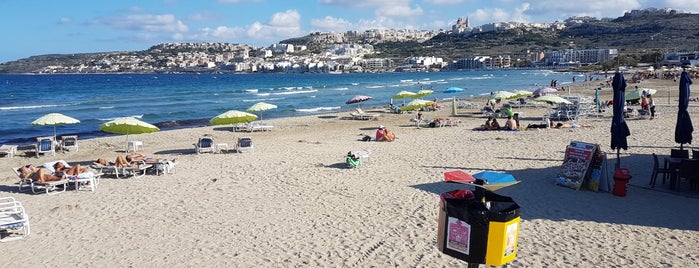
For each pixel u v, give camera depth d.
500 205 4.99
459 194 5.10
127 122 19.88
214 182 15.70
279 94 69.75
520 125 29.20
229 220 11.81
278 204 13.07
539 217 11.43
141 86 103.44
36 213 12.68
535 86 81.81
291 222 11.55
